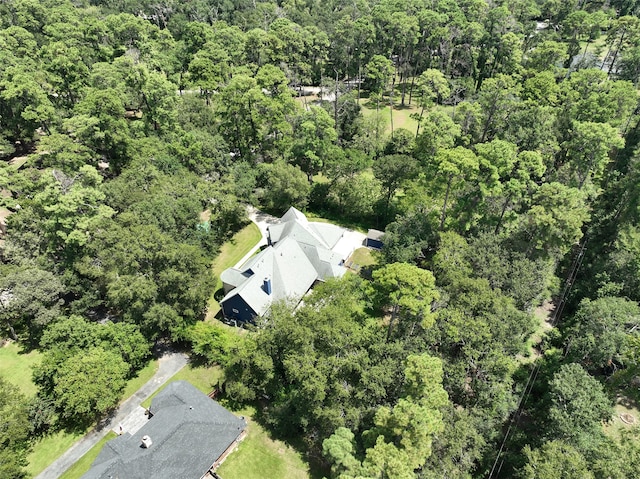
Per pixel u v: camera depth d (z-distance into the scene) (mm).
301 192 85688
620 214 70750
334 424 45344
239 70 118812
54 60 99500
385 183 83875
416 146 90438
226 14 183375
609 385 52906
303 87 151500
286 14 177000
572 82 100188
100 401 48438
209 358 57062
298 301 62625
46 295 57875
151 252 58406
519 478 43031
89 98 86312
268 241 78812
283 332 49375
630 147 89625
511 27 140750
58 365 50656
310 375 45094
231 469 46781
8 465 42656
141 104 107125
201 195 76375
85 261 61781
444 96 106875
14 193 79688
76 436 50000
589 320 54938
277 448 49188
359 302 62094
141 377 56938
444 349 51375
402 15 136000
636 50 116750
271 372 51906
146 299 56375
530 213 64500
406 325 51812
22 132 96875
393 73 135750
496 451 46000
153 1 178250
